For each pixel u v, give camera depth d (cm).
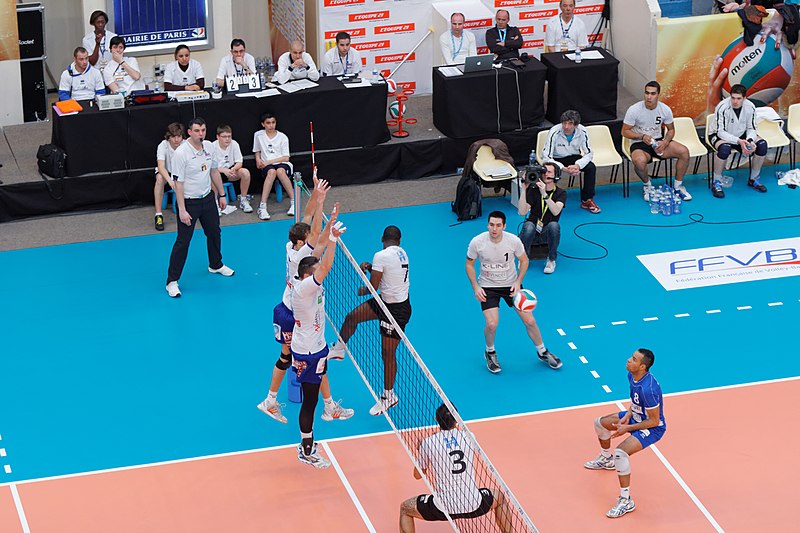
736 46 1880
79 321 1436
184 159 1431
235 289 1509
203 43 1925
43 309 1460
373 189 1772
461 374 1334
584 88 1806
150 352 1376
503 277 1320
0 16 1812
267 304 1476
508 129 1803
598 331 1412
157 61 1911
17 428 1242
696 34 1864
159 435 1232
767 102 1928
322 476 1170
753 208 1706
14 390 1305
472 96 1772
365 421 1250
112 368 1345
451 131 1789
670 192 1706
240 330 1420
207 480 1165
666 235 1633
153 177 1708
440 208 1714
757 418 1252
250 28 2153
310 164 1755
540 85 1794
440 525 1105
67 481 1162
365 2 1917
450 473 1009
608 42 2022
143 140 1692
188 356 1369
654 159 1758
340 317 1308
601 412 1265
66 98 1762
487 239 1302
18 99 1875
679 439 1218
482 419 1254
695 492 1142
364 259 1572
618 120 1831
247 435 1234
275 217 1692
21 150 1758
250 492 1148
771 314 1442
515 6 1978
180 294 1491
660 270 1543
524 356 1367
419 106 1922
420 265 1563
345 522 1106
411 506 1039
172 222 1673
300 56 1777
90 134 1666
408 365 1345
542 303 1472
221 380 1326
